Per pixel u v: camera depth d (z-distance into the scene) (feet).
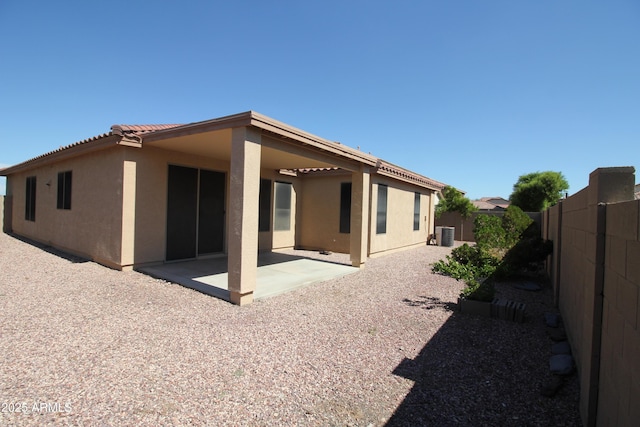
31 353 11.68
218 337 13.80
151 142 24.03
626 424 6.48
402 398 9.84
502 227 34.73
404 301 20.40
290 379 10.70
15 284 20.70
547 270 29.66
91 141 26.27
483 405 9.60
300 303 19.24
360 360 12.28
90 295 18.85
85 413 8.46
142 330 14.17
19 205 47.52
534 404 9.73
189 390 9.78
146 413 8.58
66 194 32.63
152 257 26.61
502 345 14.05
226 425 8.27
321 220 41.93
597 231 8.58
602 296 8.39
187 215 29.27
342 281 25.41
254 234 18.66
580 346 11.24
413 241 50.14
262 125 18.21
